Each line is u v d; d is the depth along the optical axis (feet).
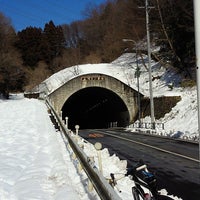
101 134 106.73
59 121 66.59
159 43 175.42
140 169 19.02
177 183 36.04
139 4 240.94
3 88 234.17
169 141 76.95
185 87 143.02
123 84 167.12
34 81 287.07
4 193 25.96
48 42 363.15
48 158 39.93
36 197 24.95
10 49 263.90
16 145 48.34
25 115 94.89
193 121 103.71
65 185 27.25
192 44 144.15
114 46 302.25
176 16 150.92
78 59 351.05
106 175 33.55
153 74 182.39
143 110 154.51
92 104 220.84
